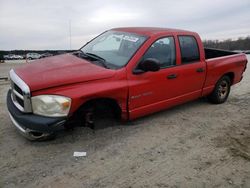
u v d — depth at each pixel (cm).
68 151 422
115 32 571
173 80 536
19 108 415
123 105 470
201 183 356
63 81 405
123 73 461
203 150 444
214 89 662
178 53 550
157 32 531
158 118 573
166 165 395
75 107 409
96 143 451
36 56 5622
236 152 441
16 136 465
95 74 434
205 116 599
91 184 347
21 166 380
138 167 387
